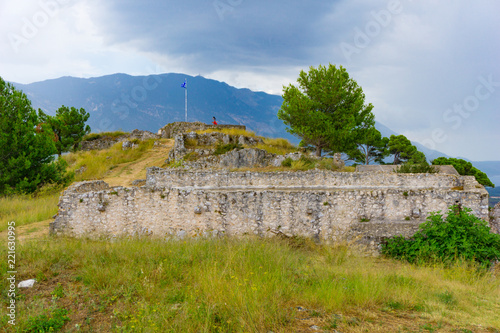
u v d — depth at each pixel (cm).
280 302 638
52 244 1030
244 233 1397
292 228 1387
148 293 644
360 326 554
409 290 774
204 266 816
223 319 550
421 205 1359
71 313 580
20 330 513
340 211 1379
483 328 575
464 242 1127
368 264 1091
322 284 722
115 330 519
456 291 813
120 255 880
